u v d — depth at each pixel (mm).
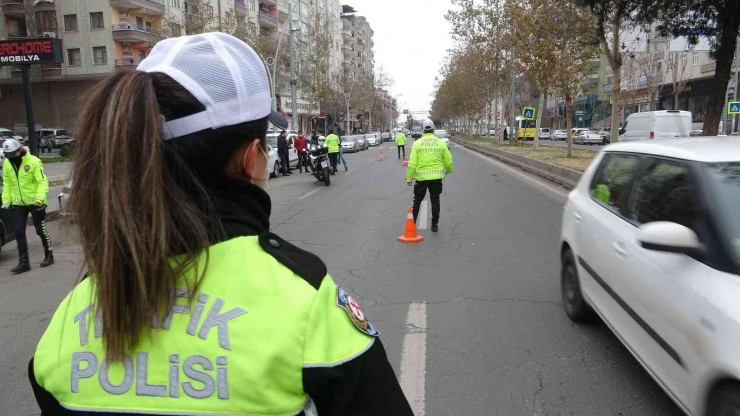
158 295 951
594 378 3793
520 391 3645
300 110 65250
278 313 990
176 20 47781
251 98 1095
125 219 923
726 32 12984
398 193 15055
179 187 1008
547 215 10758
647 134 24547
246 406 961
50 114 47281
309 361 980
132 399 977
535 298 5551
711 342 2395
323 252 7832
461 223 10016
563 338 4492
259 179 1178
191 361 966
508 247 7930
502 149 33594
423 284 6129
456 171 21984
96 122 1000
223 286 998
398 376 3887
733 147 3320
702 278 2615
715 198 2844
